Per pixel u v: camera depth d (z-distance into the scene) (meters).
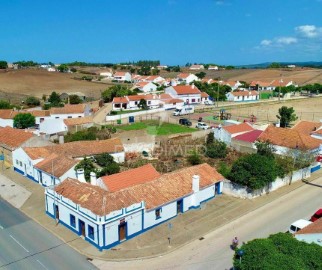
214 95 130.75
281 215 38.97
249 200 42.84
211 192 42.97
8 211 39.78
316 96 146.50
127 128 79.38
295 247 24.28
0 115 80.12
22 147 51.69
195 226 36.44
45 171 45.84
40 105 115.25
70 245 32.59
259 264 22.47
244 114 102.38
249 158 44.00
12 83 165.50
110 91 124.38
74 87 164.00
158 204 35.84
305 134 60.78
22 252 31.33
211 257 30.81
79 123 78.94
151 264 29.78
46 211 39.00
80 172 41.28
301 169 50.09
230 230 35.66
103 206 32.06
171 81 169.88
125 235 33.53
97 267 29.28
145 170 42.84
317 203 42.09
